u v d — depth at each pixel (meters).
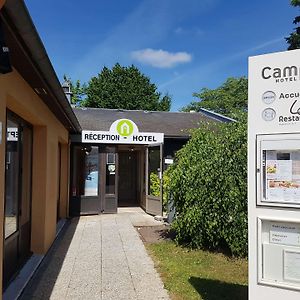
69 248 7.59
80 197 12.14
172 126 14.49
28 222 6.87
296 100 3.60
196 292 5.03
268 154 3.72
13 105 4.79
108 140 12.24
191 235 7.40
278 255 3.67
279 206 3.64
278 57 3.70
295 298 3.60
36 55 3.73
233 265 6.32
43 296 4.88
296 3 19.78
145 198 13.12
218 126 8.01
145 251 7.32
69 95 16.05
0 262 3.85
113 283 5.41
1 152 3.78
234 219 6.76
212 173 7.00
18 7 2.72
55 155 8.41
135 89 30.95
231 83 35.03
